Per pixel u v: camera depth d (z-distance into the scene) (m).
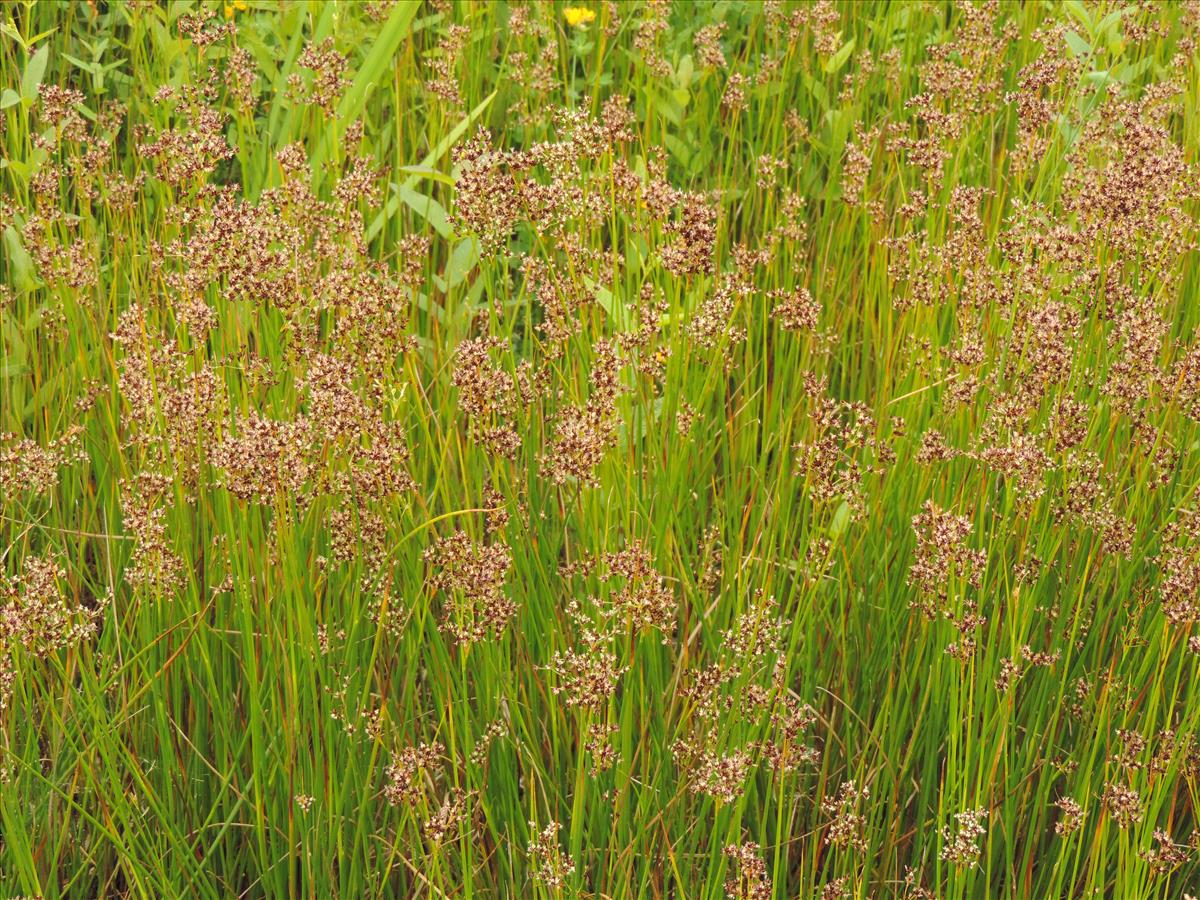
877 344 3.65
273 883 2.72
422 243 3.13
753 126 4.70
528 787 2.81
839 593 2.88
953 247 3.12
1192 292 3.56
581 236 2.88
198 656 2.87
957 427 3.09
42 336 3.61
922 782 2.78
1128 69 4.23
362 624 2.84
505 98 4.60
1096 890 2.50
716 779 2.40
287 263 2.67
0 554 2.85
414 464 3.11
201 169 2.84
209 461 2.62
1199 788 2.69
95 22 4.57
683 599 2.89
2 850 2.72
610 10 4.59
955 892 2.50
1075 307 2.91
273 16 4.63
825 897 2.46
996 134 4.64
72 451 3.13
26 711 2.67
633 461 2.81
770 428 3.40
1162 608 2.48
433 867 2.46
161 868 2.58
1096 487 2.66
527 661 2.84
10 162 3.46
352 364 2.54
